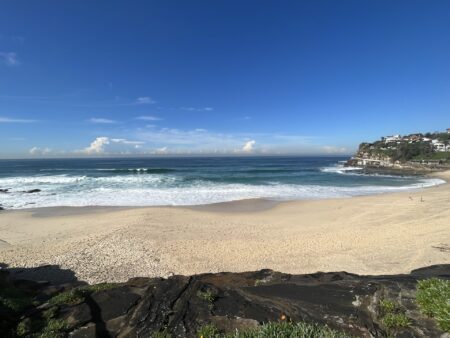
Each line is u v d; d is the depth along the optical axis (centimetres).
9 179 3981
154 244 1223
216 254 1109
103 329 475
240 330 438
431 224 1436
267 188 3120
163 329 466
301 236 1334
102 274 948
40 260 1061
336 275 700
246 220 1688
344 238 1280
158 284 605
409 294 495
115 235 1345
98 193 2780
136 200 2431
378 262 1001
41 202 2362
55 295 654
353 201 2212
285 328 408
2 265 1019
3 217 1836
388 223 1522
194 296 549
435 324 423
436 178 4422
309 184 3528
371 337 415
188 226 1524
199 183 3556
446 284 475
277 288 574
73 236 1368
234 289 582
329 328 410
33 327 481
